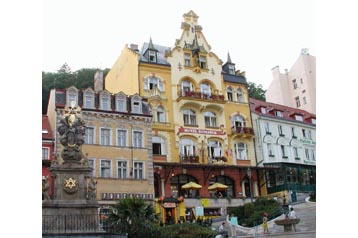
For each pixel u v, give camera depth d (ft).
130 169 116.98
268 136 150.20
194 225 85.15
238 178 139.64
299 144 157.07
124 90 142.20
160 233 74.74
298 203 119.44
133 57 138.10
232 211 117.80
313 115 167.53
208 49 151.02
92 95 118.52
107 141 116.57
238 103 150.71
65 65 145.28
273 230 87.15
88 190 71.10
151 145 122.83
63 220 66.69
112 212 73.46
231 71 156.25
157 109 134.72
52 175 70.59
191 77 143.84
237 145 146.30
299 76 175.83
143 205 74.08
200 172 133.90
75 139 73.51
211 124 143.74
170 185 128.16
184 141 136.77
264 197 126.72
